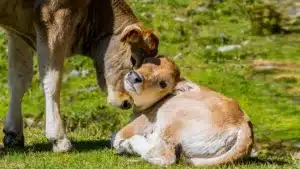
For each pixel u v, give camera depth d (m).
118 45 13.43
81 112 18.23
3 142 14.06
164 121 12.12
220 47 23.77
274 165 12.27
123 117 18.00
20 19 13.16
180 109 12.12
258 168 11.91
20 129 14.02
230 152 11.93
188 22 26.02
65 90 20.20
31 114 18.36
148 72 12.23
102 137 16.19
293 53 23.19
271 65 22.23
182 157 12.06
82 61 21.84
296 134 17.34
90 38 13.63
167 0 27.67
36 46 13.43
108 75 13.45
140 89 12.18
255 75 21.48
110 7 13.54
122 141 12.75
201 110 12.05
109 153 13.13
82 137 15.78
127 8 13.66
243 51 23.38
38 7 13.02
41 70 13.20
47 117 13.21
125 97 13.31
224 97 12.35
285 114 18.69
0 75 21.23
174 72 12.41
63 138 13.26
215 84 20.64
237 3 27.50
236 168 11.76
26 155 13.00
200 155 11.99
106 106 18.72
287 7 27.30
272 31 25.41
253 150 13.38
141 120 12.66
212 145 11.93
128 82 12.26
